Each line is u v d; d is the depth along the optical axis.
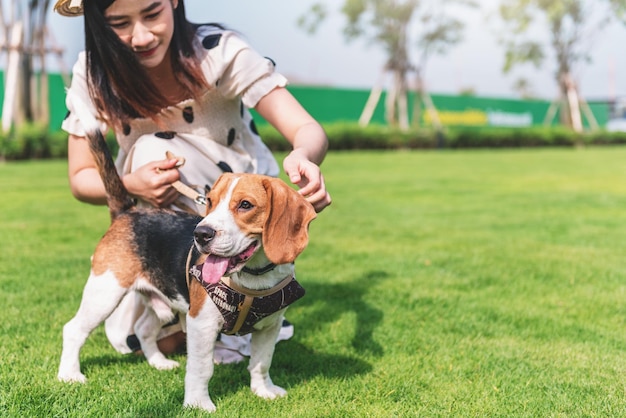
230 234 2.58
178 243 3.08
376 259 6.18
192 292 2.84
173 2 3.33
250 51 3.49
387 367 3.49
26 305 4.41
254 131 3.96
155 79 3.48
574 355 3.71
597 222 8.59
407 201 10.70
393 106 34.47
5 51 20.28
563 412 2.97
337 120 33.97
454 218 8.88
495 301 4.80
